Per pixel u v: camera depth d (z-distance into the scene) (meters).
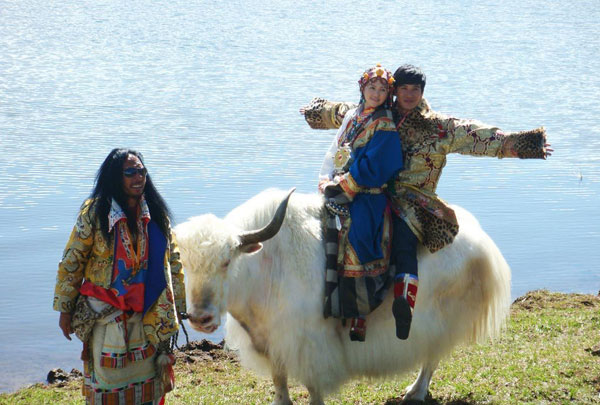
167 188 19.81
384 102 7.16
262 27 83.31
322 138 26.92
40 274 14.05
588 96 42.31
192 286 6.47
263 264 6.97
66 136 27.25
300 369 7.04
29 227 16.52
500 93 43.69
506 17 100.81
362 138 7.05
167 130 28.80
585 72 53.94
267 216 7.03
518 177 21.72
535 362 8.65
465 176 21.86
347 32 80.44
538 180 21.44
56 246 15.39
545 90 44.91
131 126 29.69
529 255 15.70
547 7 116.75
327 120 8.18
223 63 54.75
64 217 17.25
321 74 49.41
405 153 7.18
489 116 35.69
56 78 45.41
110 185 5.96
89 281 5.98
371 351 7.32
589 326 9.97
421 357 7.55
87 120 30.95
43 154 24.02
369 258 6.94
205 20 89.69
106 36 71.88
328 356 7.07
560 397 7.68
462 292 7.65
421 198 7.16
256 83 44.88
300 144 25.84
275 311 7.01
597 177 21.77
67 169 21.94
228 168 22.16
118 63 53.62
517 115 35.81
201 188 19.86
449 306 7.61
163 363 6.11
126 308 5.96
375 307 7.01
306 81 45.94
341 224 7.04
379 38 75.38
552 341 9.45
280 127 29.42
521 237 16.78
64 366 10.91
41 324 12.25
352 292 6.94
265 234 6.61
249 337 7.31
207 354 10.34
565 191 20.34
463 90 44.91
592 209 18.67
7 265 14.42
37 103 35.56
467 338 7.89
